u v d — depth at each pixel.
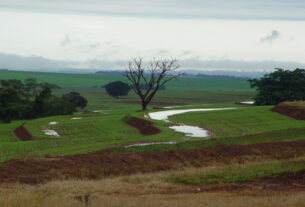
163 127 66.69
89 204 18.45
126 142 47.34
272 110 93.19
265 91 134.25
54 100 138.25
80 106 188.25
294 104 90.81
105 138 58.41
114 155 36.78
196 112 92.31
